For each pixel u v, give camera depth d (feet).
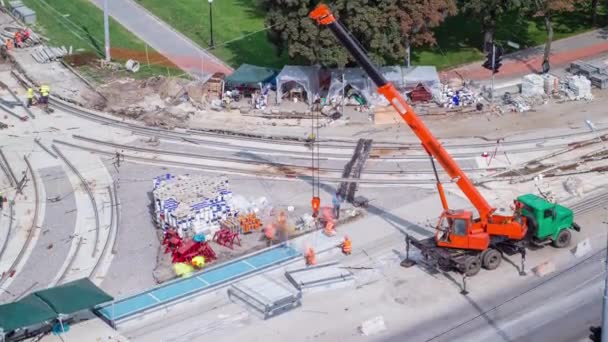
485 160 229.45
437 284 176.76
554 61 292.61
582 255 185.26
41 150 238.89
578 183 211.82
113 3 353.51
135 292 175.11
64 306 159.22
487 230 178.81
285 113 258.57
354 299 172.55
